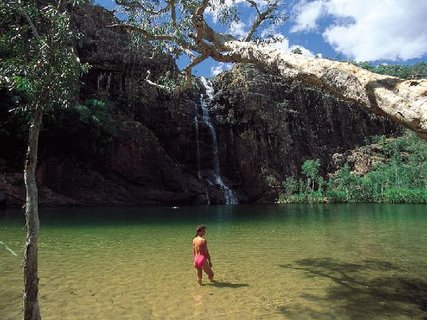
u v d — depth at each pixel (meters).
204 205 39.44
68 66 5.34
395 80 5.71
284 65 7.53
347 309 6.85
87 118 31.16
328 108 60.28
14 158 28.00
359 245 13.63
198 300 7.30
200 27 9.32
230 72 51.56
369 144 62.94
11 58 5.39
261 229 18.44
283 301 7.27
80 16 35.91
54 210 27.47
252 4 10.61
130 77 40.22
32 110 5.30
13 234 14.72
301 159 53.22
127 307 6.86
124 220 21.89
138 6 10.65
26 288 4.88
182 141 43.09
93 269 9.77
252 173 46.59
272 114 50.88
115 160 35.81
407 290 8.04
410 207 35.44
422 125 5.06
